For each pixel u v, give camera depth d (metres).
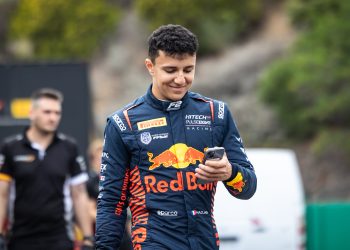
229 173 7.20
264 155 16.61
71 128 18.03
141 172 7.39
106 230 7.43
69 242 11.40
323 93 31.88
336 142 31.59
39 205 11.18
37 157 11.25
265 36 43.97
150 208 7.31
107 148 7.53
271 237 16.11
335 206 17.72
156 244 7.23
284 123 35.34
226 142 7.57
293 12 33.88
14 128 16.08
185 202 7.28
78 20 48.75
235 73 40.78
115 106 42.59
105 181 7.51
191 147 7.39
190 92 7.62
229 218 15.97
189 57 7.29
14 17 49.91
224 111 7.58
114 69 46.81
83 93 18.23
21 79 18.33
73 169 11.55
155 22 46.34
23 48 49.59
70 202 11.54
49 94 11.30
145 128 7.42
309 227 17.72
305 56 32.06
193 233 7.28
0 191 11.20
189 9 45.09
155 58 7.34
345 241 17.75
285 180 16.45
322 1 32.78
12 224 11.27
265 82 34.91
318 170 32.97
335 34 31.05
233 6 44.94
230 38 44.56
